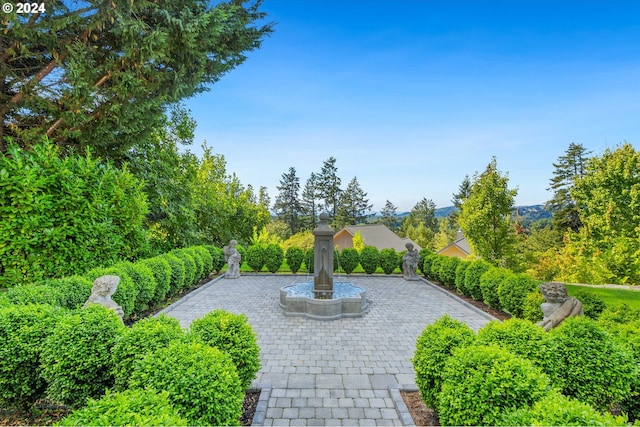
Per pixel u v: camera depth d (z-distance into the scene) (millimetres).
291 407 3510
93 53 6527
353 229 27891
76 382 2777
